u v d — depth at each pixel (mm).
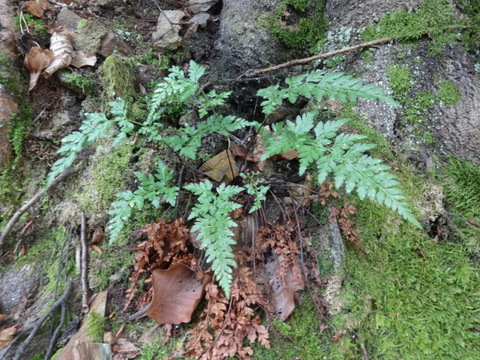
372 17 477
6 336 338
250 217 394
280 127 345
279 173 451
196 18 544
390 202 269
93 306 360
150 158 421
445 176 408
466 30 445
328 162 292
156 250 373
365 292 349
